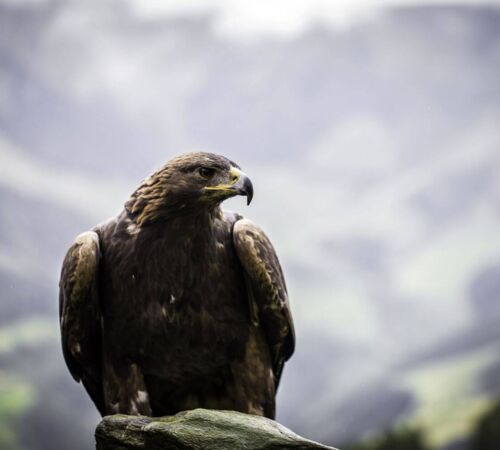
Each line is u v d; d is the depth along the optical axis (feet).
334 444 71.31
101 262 27.17
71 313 27.17
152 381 27.71
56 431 114.93
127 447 23.82
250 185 26.40
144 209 26.61
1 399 115.44
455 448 62.44
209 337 27.04
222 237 27.32
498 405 62.90
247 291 27.58
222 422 23.21
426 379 130.72
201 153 26.73
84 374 28.53
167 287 26.63
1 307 157.58
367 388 141.28
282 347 28.63
